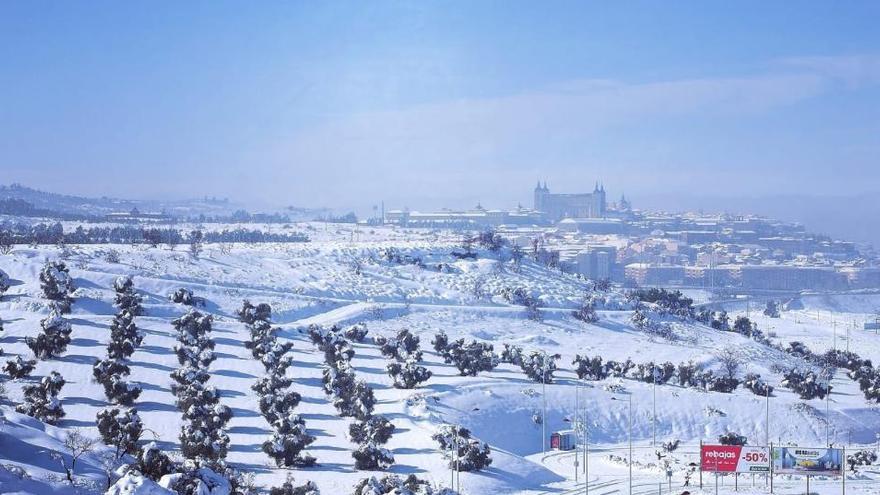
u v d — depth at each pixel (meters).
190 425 127.62
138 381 161.75
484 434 161.00
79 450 95.38
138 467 76.50
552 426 172.00
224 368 179.12
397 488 98.56
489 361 196.00
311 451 135.50
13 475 77.88
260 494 108.50
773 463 119.81
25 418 100.69
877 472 148.00
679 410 185.50
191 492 75.12
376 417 138.00
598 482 134.75
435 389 175.12
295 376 180.25
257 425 146.38
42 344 165.00
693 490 126.38
